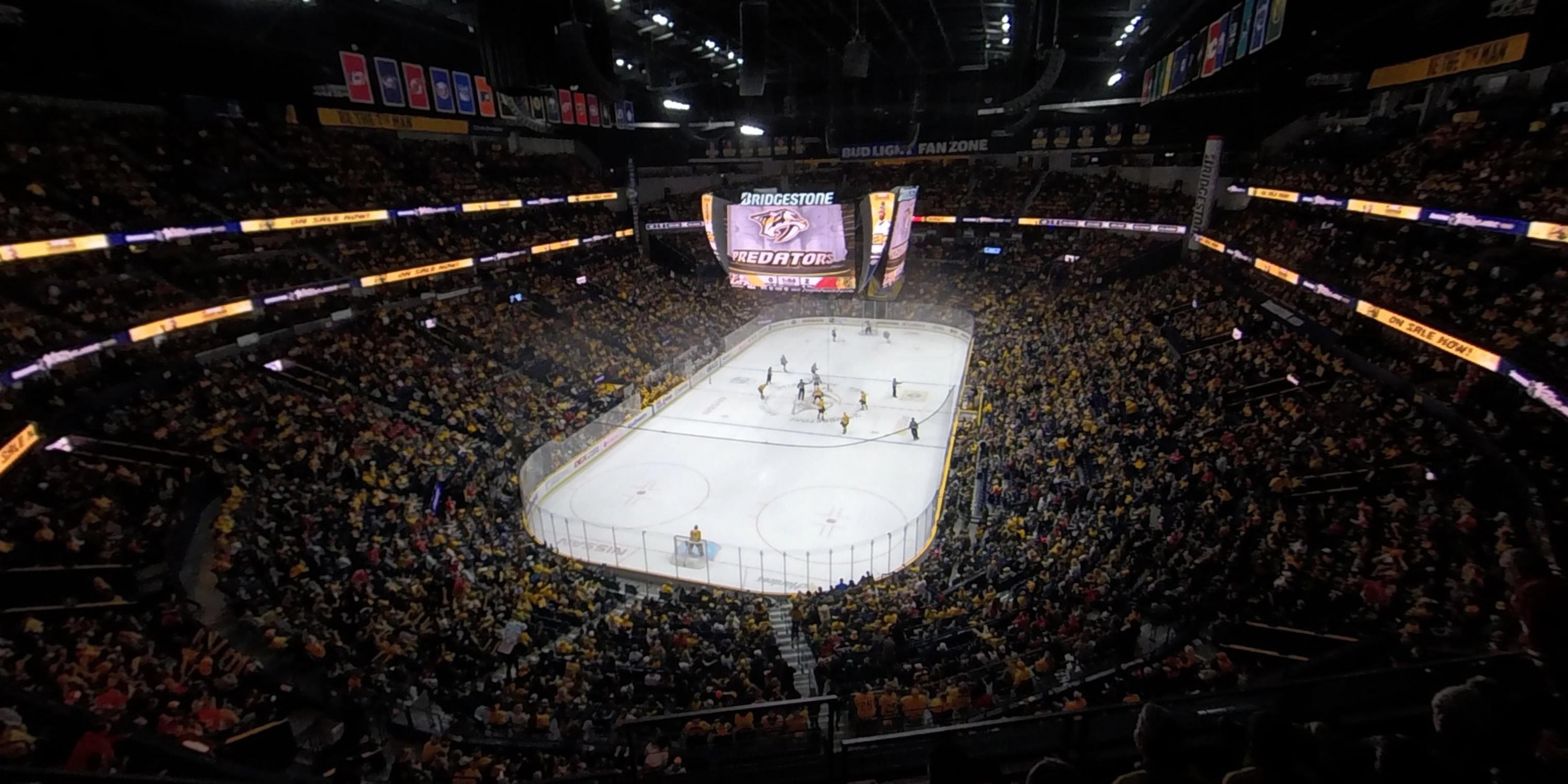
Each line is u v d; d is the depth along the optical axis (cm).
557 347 4122
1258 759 357
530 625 1861
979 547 2225
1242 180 4138
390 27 3550
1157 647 1484
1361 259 2862
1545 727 360
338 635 1620
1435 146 2747
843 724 1338
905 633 1689
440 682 1603
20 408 2047
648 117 4991
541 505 2923
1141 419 2745
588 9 1403
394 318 3675
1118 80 4216
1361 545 1639
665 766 953
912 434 3516
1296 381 2591
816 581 2358
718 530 2712
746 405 4072
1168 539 1841
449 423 3022
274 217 3266
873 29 3450
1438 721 375
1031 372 3700
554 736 1386
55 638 1395
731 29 3500
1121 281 4675
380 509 2291
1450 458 1852
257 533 1947
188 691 1301
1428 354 2275
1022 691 1377
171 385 2547
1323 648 1338
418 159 4362
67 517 1761
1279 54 2038
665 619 1872
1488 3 1877
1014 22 2742
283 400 2677
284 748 1246
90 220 2609
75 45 2755
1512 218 2119
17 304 2286
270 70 3362
